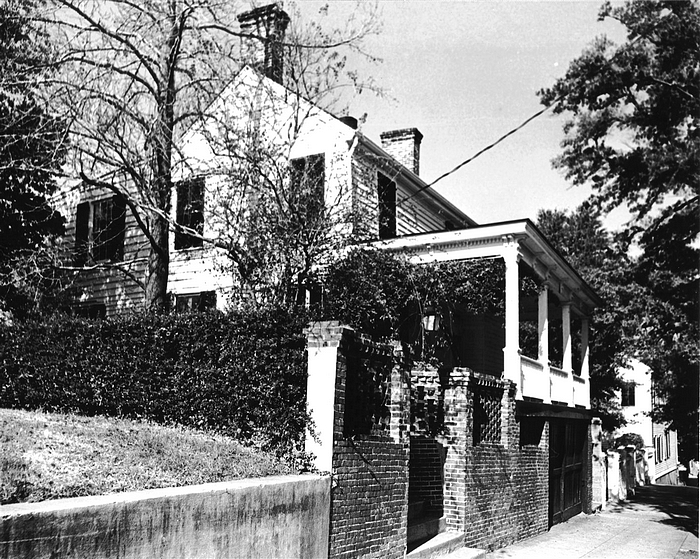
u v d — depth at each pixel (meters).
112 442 7.44
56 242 18.58
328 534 7.33
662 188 19.17
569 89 19.12
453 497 10.65
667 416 28.52
